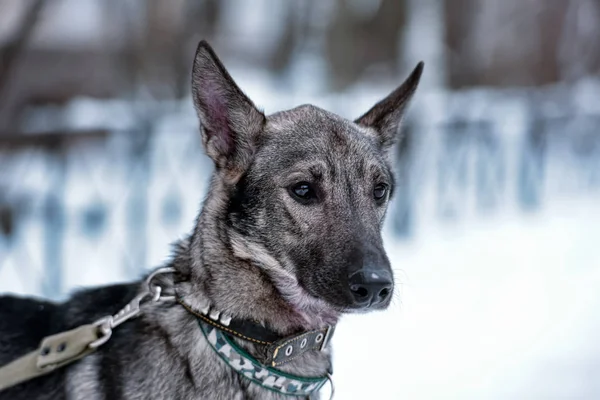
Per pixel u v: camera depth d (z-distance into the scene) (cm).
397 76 1739
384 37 1725
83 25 1450
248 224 345
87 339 338
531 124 1325
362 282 331
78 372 345
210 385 327
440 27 1836
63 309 372
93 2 1465
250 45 2209
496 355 686
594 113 1472
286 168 353
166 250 863
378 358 670
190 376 328
